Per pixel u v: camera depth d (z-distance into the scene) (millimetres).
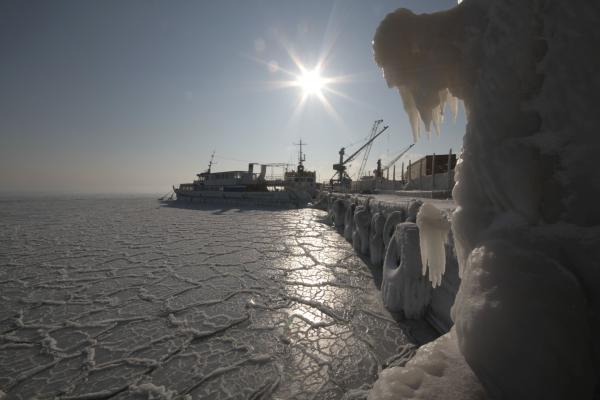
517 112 1543
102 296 7469
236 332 5527
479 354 1355
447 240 4363
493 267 1438
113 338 5406
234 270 9719
